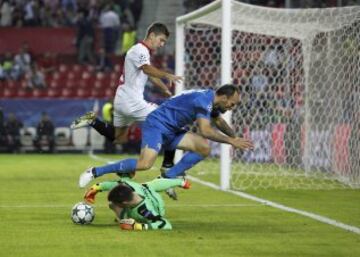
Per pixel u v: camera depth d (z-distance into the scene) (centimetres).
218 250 1838
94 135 6706
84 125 2912
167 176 2436
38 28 7962
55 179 4000
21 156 6259
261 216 2503
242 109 4531
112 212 2567
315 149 4200
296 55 4341
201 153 2450
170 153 2616
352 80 3850
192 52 5462
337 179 3991
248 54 4272
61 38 7994
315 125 4203
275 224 2309
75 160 5719
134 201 2150
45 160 5709
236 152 4638
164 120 2394
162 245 1903
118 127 2953
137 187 2175
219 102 2311
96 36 7975
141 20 8131
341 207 2778
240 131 4556
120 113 2906
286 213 2584
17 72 7469
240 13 3691
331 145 4097
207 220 2394
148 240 1978
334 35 4022
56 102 6694
